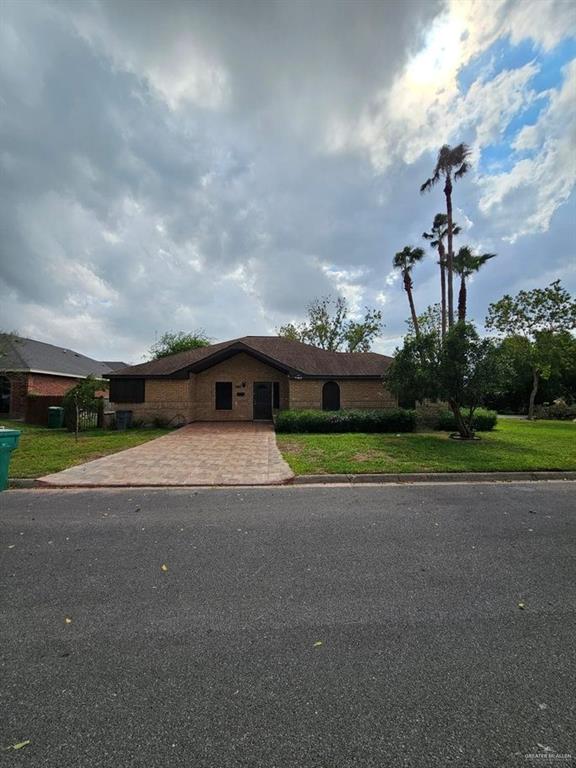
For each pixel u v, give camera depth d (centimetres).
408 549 404
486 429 1484
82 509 554
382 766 163
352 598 304
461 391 1155
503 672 220
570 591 316
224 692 204
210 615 280
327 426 1423
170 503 586
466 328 1149
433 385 1163
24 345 2270
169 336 3388
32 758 166
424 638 252
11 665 226
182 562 371
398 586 324
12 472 770
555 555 389
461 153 2048
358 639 251
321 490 670
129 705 196
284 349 2136
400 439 1194
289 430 1430
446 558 381
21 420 1936
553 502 590
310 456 920
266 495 634
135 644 246
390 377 1249
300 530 462
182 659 231
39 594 310
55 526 478
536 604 295
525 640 250
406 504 578
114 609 288
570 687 208
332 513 532
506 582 331
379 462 839
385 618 276
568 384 2991
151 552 396
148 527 475
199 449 1068
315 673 219
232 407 1927
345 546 412
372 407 1864
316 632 259
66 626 266
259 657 233
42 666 225
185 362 1895
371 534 448
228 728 182
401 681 212
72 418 1548
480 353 1157
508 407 3238
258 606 292
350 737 177
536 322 2275
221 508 558
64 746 172
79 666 225
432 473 757
